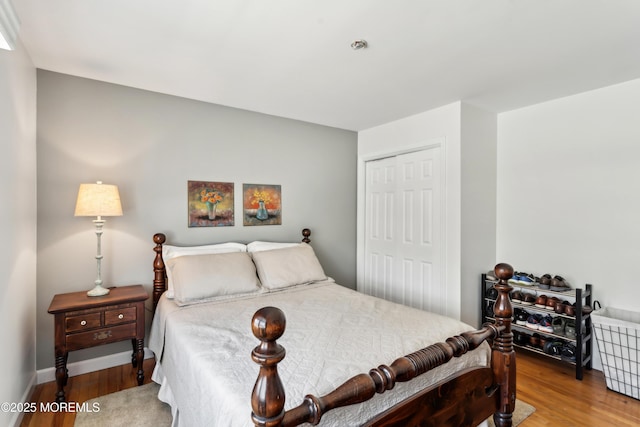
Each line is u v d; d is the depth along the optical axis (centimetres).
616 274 257
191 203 290
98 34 184
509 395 167
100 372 249
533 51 202
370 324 187
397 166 359
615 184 257
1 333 159
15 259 181
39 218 229
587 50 201
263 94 278
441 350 137
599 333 235
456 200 294
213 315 206
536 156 303
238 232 317
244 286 251
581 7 157
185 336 174
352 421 117
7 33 130
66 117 239
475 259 305
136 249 266
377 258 384
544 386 237
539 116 300
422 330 177
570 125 281
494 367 169
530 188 307
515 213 317
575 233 279
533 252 304
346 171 399
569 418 198
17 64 184
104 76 242
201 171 296
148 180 271
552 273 292
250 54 207
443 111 306
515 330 301
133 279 264
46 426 185
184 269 238
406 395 135
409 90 267
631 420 196
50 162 233
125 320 225
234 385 123
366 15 165
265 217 334
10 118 171
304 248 314
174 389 177
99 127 251
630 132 249
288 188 351
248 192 323
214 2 155
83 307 209
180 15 166
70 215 240
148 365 259
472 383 154
